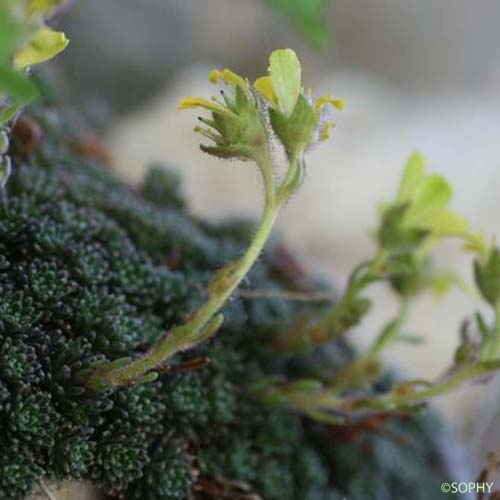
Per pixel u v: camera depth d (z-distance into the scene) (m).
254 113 0.25
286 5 0.31
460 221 0.29
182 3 0.77
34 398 0.26
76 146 0.36
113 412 0.27
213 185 0.58
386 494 0.33
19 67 0.24
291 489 0.30
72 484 0.27
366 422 0.32
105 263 0.28
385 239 0.30
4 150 0.26
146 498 0.28
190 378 0.28
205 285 0.31
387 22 0.89
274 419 0.30
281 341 0.31
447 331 0.54
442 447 0.35
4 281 0.27
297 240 0.59
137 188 0.35
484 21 0.89
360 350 0.35
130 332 0.28
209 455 0.29
